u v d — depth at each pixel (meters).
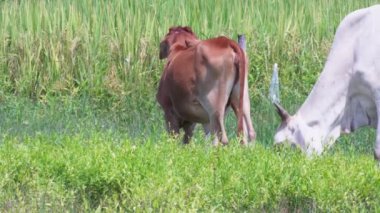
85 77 48.88
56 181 30.52
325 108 35.94
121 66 49.44
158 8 53.00
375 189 29.70
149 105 47.19
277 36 51.25
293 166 30.62
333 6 55.91
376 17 35.62
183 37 39.44
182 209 26.78
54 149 32.34
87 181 30.42
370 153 40.19
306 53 51.25
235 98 36.75
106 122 44.62
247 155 31.59
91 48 49.84
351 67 35.88
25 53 49.72
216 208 27.98
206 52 36.56
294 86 50.28
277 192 29.42
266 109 46.19
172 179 28.80
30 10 52.09
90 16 52.00
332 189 29.12
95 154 31.31
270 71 49.94
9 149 32.31
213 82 36.50
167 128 38.94
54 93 48.72
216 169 30.23
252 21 53.03
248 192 29.11
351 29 35.94
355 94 36.09
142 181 29.30
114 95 48.03
